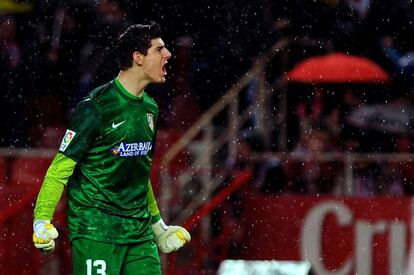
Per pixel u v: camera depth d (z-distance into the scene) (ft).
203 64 155.63
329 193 134.92
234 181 126.72
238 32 156.35
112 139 73.00
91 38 155.63
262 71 146.82
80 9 155.53
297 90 147.54
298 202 130.62
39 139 154.30
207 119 131.75
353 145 145.28
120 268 74.13
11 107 154.30
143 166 74.64
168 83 149.59
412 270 129.90
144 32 73.10
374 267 130.93
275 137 143.74
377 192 138.21
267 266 129.18
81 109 72.84
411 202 130.72
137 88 73.61
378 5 155.33
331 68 142.51
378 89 148.25
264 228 129.49
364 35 155.43
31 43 158.92
